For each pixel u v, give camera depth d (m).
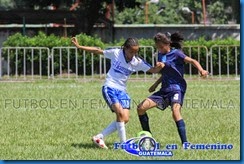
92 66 49.47
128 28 66.62
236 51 51.16
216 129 22.72
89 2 63.88
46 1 65.19
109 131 18.64
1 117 26.56
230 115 26.95
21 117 26.56
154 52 52.34
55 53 52.84
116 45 54.19
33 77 49.75
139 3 66.25
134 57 18.55
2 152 18.00
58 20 65.00
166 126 23.62
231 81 46.84
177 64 18.73
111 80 18.58
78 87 41.53
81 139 20.55
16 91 38.66
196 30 66.38
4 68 54.38
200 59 53.34
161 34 18.75
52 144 19.50
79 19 64.69
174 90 18.69
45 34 59.81
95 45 53.34
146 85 43.12
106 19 66.50
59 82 46.53
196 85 42.91
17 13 64.25
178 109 18.55
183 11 92.31
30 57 53.12
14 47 50.50
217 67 53.62
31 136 21.27
